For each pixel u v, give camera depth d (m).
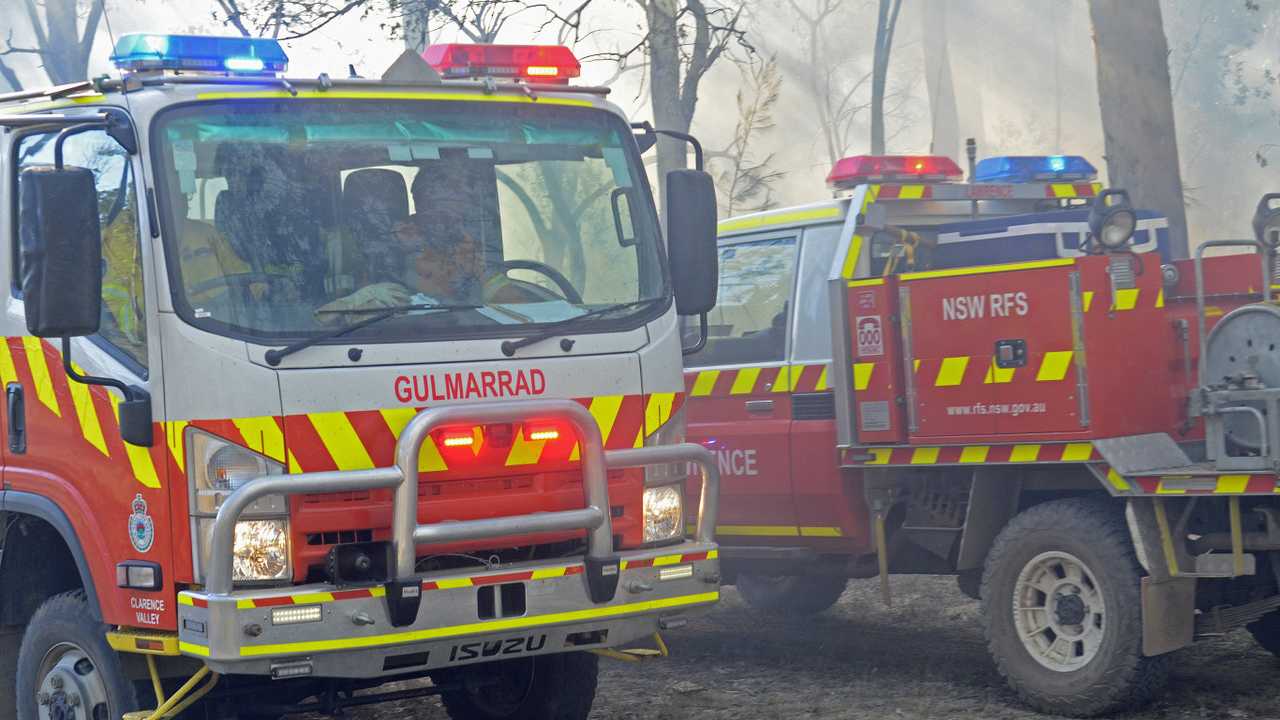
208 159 5.69
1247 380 6.90
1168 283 8.07
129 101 5.73
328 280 5.76
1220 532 7.07
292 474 5.41
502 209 6.17
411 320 5.81
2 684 6.71
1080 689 7.08
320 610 5.36
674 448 6.18
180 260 5.54
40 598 6.68
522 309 6.07
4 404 6.45
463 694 7.43
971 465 7.71
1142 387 7.33
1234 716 6.95
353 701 6.41
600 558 5.88
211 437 5.42
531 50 6.52
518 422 5.86
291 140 5.84
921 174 9.15
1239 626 7.30
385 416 5.63
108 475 5.82
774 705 7.76
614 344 6.19
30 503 6.23
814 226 8.96
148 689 5.96
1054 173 9.60
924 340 7.81
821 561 8.89
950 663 8.57
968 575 8.56
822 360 8.62
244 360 5.48
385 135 6.02
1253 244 7.23
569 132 6.43
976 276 7.57
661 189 18.38
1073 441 7.22
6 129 6.45
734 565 9.18
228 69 6.11
